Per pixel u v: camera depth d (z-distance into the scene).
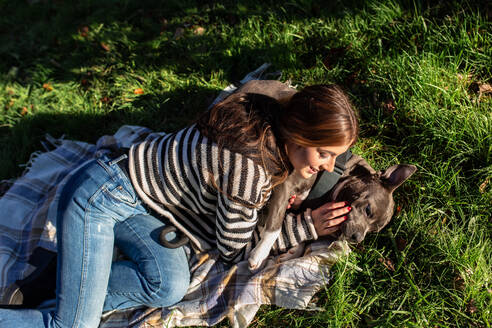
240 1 4.50
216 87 4.01
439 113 3.29
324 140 1.92
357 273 2.88
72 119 4.08
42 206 3.21
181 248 2.76
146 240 2.60
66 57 4.71
